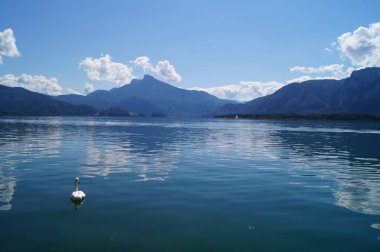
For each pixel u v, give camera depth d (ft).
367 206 62.08
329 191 73.51
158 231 48.34
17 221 51.34
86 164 106.42
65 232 47.37
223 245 44.14
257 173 94.84
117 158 122.21
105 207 59.11
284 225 51.62
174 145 178.60
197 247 43.42
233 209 59.11
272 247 43.78
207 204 61.82
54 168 97.86
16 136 222.89
